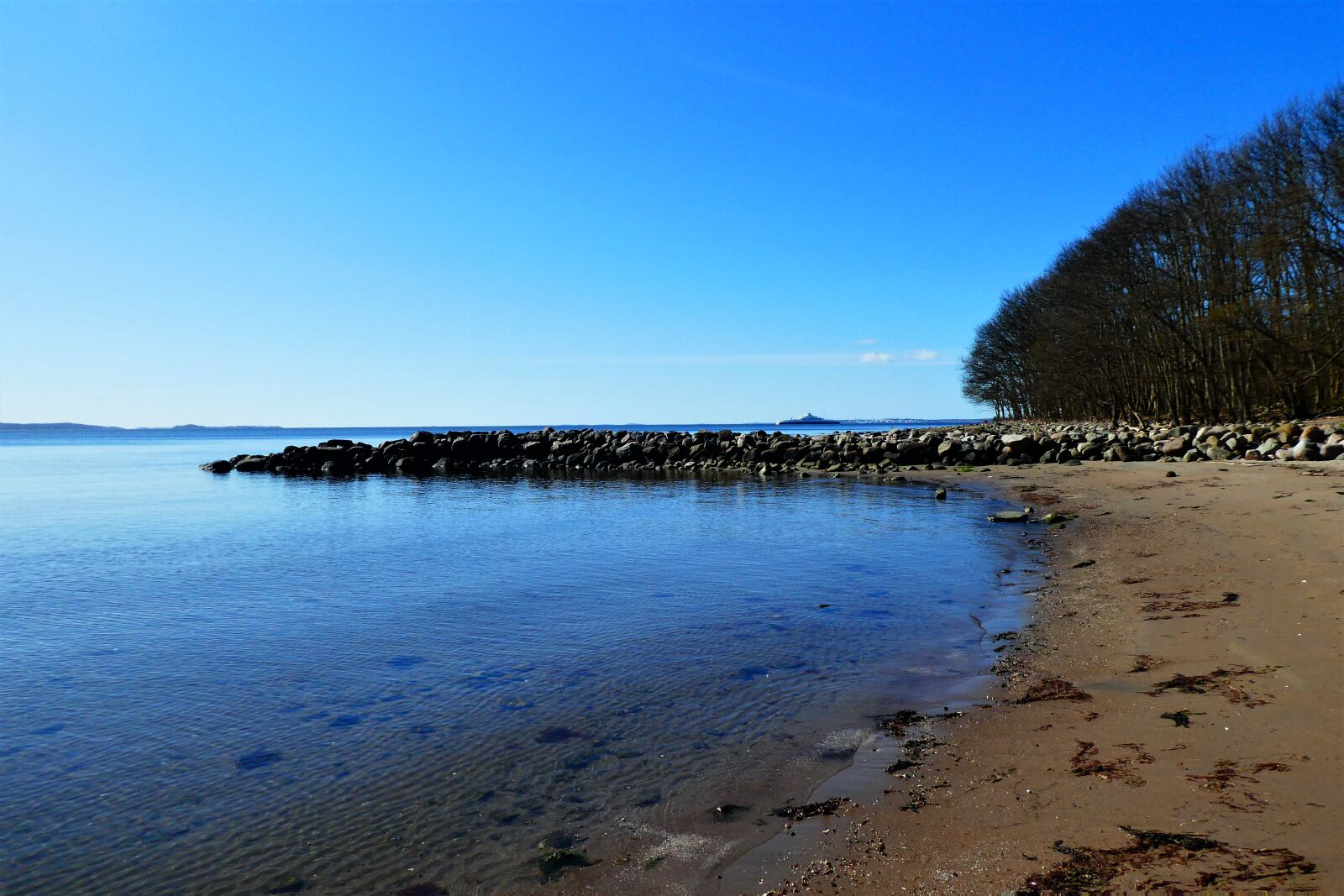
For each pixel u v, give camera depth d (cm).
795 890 336
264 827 417
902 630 786
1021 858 343
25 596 1077
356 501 2638
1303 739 435
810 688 614
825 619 840
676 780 457
